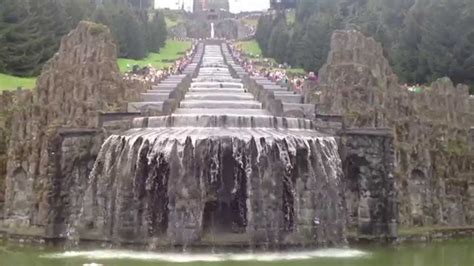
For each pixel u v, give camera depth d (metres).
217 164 59.88
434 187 73.62
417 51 126.12
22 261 54.47
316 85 82.75
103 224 62.53
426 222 72.00
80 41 73.50
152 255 56.97
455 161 75.69
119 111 69.38
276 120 66.81
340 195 64.31
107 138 64.88
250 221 59.22
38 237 63.62
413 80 123.62
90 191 63.97
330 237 62.62
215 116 65.94
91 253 58.28
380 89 72.50
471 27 118.81
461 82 117.75
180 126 66.12
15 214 68.50
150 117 67.38
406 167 71.44
